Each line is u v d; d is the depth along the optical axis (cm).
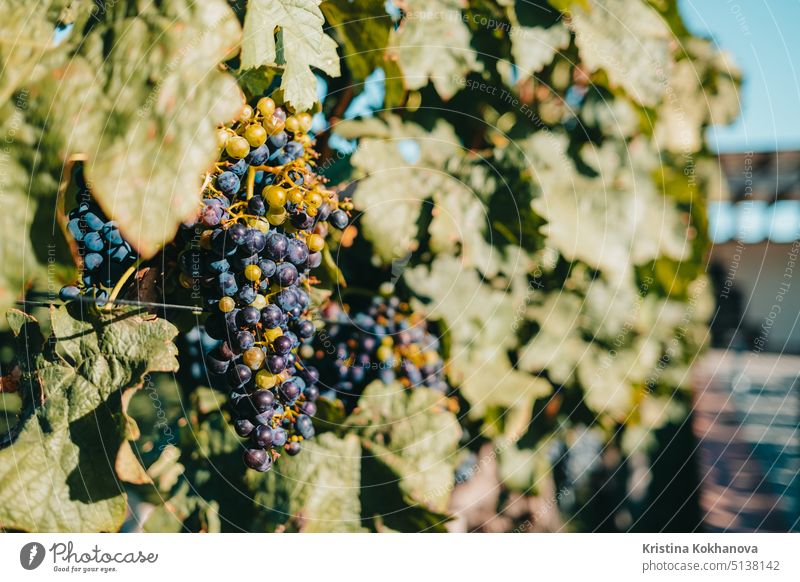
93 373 50
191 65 47
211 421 64
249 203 49
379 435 66
